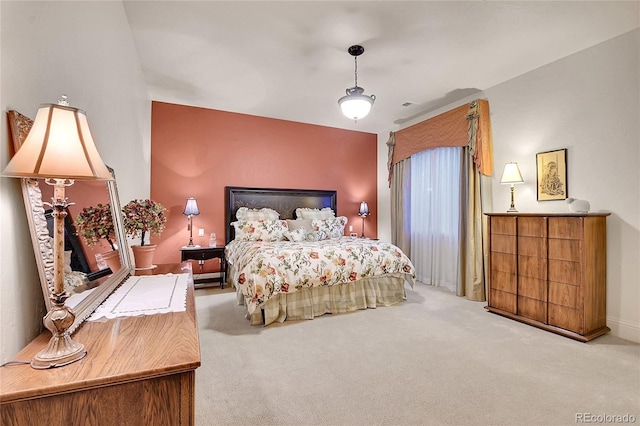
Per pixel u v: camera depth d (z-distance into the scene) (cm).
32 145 88
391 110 482
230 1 233
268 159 519
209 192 477
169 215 451
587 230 270
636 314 269
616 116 282
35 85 114
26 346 98
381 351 246
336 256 338
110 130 214
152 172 441
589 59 300
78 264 130
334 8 242
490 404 179
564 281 281
